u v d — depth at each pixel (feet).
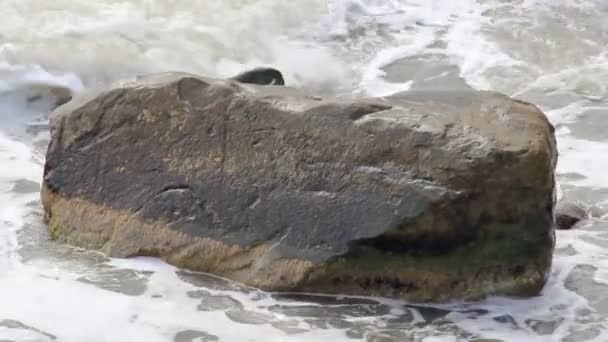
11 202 29.45
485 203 24.04
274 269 24.70
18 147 34.78
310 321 23.44
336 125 25.22
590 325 23.84
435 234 24.12
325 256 24.36
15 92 38.83
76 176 27.04
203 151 26.14
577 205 31.12
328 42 48.08
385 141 24.71
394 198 24.22
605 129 39.81
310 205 24.88
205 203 25.75
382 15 51.70
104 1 45.57
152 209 26.11
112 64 41.27
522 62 47.19
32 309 23.26
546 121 25.75
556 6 54.19
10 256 25.95
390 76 45.14
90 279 24.89
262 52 45.65
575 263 26.99
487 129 24.71
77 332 22.40
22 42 40.75
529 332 23.45
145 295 24.27
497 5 54.34
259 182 25.46
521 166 23.84
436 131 24.50
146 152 26.61
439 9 53.31
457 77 45.27
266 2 48.91
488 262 24.45
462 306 24.43
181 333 22.63
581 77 45.50
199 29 45.34
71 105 27.73
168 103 26.61
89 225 26.63
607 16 53.01
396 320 23.70
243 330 22.88
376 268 24.41
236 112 26.11
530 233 24.36
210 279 25.22
